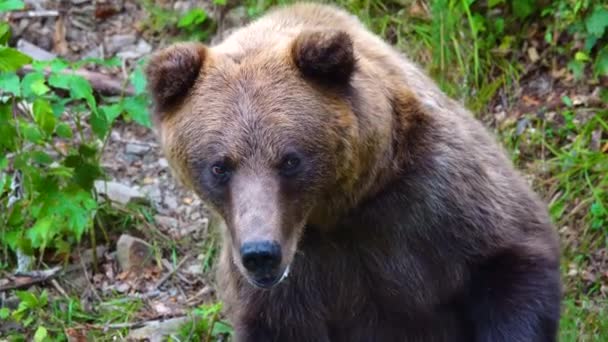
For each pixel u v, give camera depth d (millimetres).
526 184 9898
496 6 13914
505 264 9047
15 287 12125
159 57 8219
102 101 14117
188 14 14578
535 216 9438
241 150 7805
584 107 13070
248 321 9391
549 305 9031
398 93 8695
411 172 8672
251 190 7719
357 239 8859
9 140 11781
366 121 8148
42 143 12289
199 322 11523
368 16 14070
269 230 7566
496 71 13695
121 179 13500
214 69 8148
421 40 13961
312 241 8859
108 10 15062
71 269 12438
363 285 9156
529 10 13688
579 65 13227
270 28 8891
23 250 12070
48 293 12203
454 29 13750
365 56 8773
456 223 8867
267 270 7617
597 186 12453
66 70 14125
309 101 7930
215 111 7938
